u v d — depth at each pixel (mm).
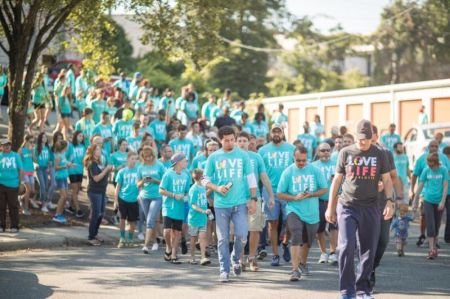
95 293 11281
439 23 68438
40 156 20609
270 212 14688
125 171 17203
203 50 23625
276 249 14516
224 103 31125
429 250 16422
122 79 33344
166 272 13453
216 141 17359
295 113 49281
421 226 17922
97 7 22266
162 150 18141
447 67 68812
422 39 69125
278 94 68938
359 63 76812
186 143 21453
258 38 69250
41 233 18000
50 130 29172
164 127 25297
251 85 67688
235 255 12938
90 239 17641
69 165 19875
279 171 15438
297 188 12898
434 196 15969
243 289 11719
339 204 10742
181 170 14867
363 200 10578
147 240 16219
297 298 10977
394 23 70062
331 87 70688
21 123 20625
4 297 10859
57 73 34125
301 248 13133
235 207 12609
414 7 69438
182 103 28656
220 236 12523
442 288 12016
